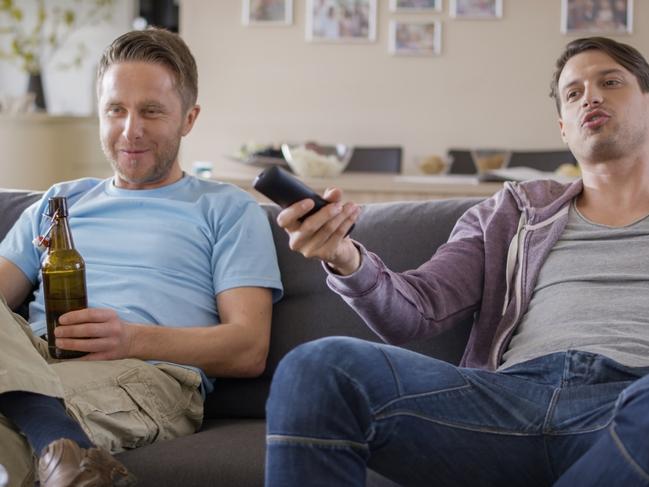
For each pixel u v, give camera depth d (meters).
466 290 1.78
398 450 1.39
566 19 5.94
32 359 1.56
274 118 6.18
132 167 2.04
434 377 1.42
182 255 1.98
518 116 6.04
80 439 1.46
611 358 1.55
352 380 1.33
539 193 1.85
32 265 2.09
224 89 6.20
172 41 2.09
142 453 1.61
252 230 2.01
